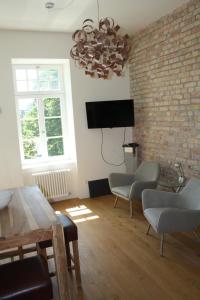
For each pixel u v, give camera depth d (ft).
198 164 11.73
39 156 15.93
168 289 7.48
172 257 9.09
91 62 7.32
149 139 15.12
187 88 11.90
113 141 16.43
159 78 13.69
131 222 12.14
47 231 5.74
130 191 12.21
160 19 13.06
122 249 9.78
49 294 5.29
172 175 13.47
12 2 10.16
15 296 5.00
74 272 8.35
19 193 8.42
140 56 15.06
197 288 7.47
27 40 13.76
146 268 8.53
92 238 10.77
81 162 15.78
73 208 14.35
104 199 15.60
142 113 15.49
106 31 6.98
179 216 8.81
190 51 11.49
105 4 10.88
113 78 15.93
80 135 15.56
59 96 15.93
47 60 14.60
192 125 11.84
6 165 13.99
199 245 9.79
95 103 15.02
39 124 15.66
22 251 7.78
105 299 7.20
